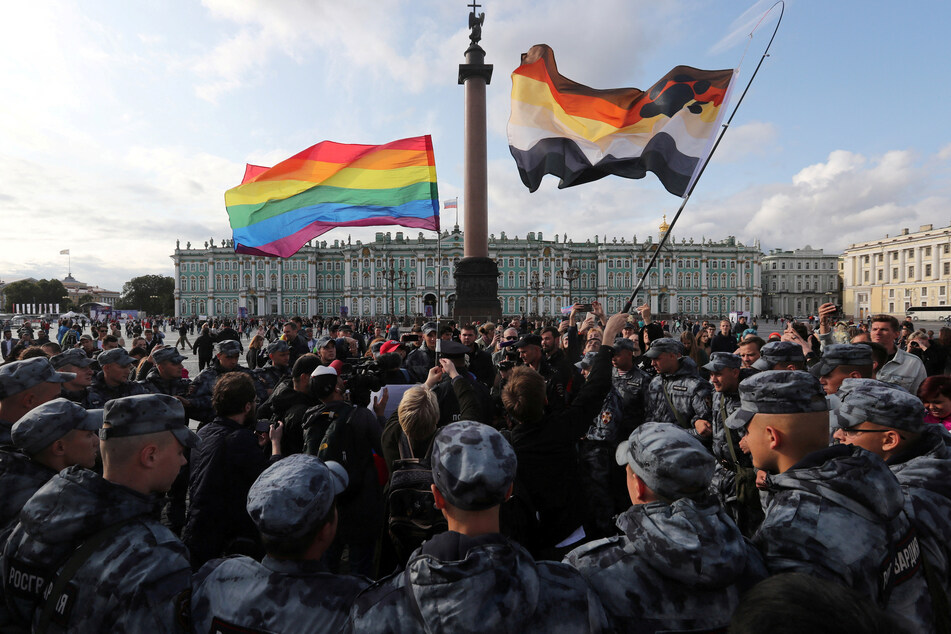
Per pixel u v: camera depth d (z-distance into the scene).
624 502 3.96
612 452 3.99
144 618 1.62
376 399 4.46
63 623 1.63
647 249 96.31
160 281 112.12
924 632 1.66
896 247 89.00
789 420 1.96
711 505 1.63
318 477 1.79
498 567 1.43
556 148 6.61
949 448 2.27
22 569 1.75
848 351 3.51
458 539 1.57
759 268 97.94
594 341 5.71
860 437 2.32
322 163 6.40
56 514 1.72
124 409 1.87
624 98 6.55
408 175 6.30
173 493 4.55
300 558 1.77
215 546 3.30
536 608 1.50
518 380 2.95
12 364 3.00
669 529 1.55
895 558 1.65
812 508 1.68
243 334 53.09
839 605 0.97
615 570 1.65
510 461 1.62
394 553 2.84
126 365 5.32
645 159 6.44
